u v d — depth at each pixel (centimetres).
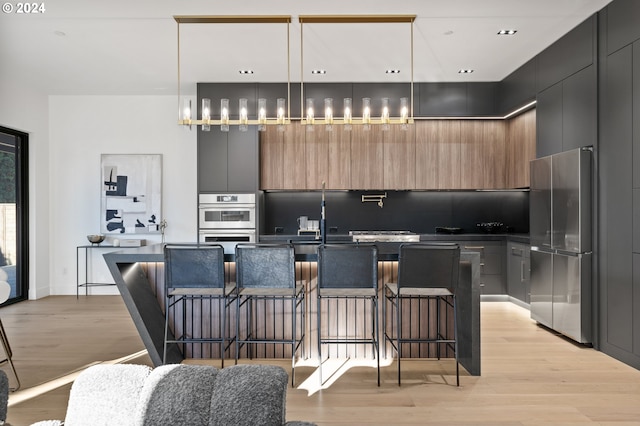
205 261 309
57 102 668
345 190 654
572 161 407
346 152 615
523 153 572
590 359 366
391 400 284
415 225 664
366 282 308
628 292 352
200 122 418
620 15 362
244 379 129
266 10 383
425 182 618
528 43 464
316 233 616
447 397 289
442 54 494
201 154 597
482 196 662
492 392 297
